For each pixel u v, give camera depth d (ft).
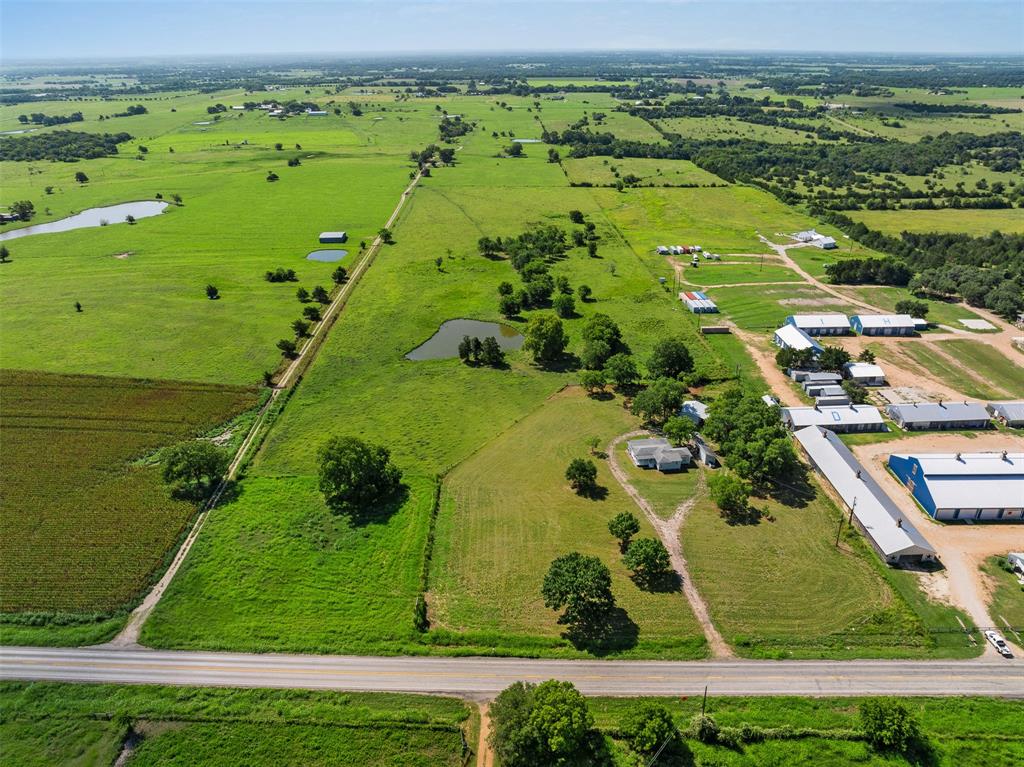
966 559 256.11
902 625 225.76
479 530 274.98
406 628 226.17
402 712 195.72
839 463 308.40
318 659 215.10
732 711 195.42
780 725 189.98
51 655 216.13
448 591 242.58
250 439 339.36
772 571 250.78
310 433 345.10
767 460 298.97
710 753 182.80
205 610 233.76
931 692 201.87
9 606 234.38
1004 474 288.30
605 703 198.59
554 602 221.66
